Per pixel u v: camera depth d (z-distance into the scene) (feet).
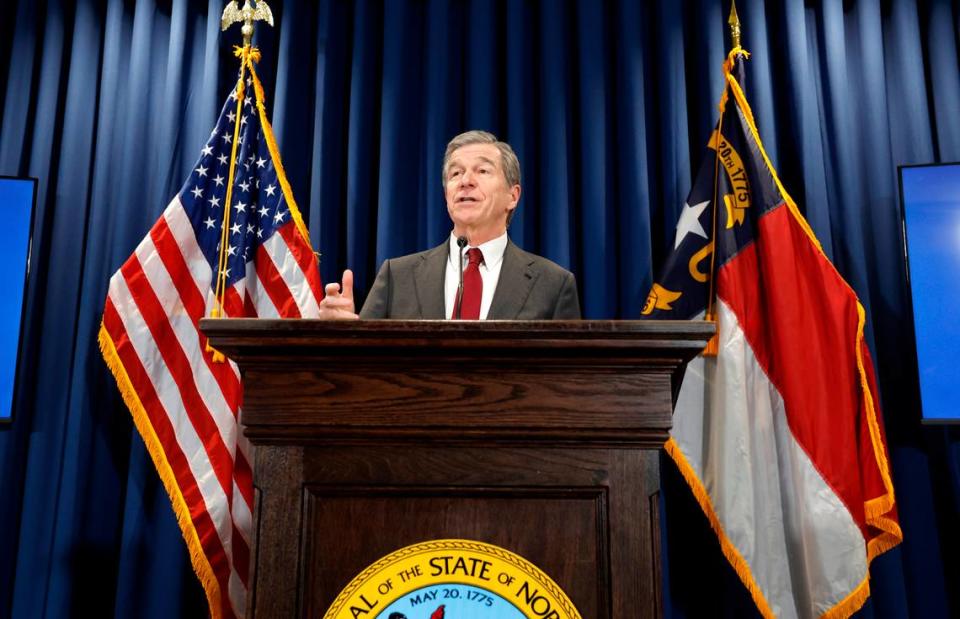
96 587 8.04
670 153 8.81
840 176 8.63
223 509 7.29
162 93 9.31
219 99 9.09
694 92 9.20
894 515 7.27
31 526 7.88
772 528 7.29
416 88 9.32
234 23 9.38
